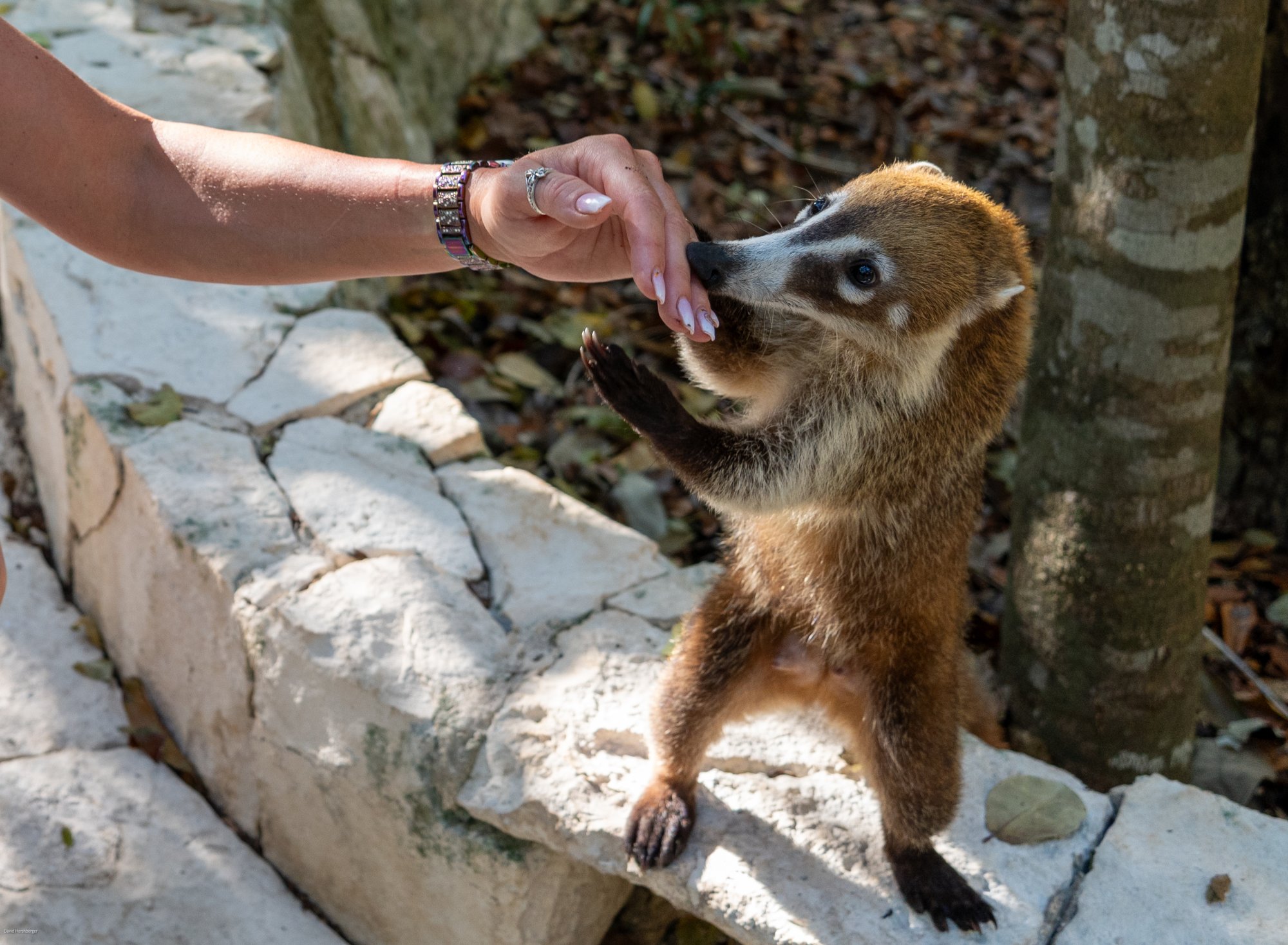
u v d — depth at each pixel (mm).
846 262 877
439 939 999
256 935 1010
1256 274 1410
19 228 1297
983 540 1447
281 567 1030
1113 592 1084
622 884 1029
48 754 1082
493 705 967
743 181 1906
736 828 918
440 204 786
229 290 1284
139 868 1022
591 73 2045
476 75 1977
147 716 1126
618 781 933
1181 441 1044
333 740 985
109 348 1188
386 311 1536
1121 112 983
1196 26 942
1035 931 857
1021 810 920
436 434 1174
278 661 999
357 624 993
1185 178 979
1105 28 979
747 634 962
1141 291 1012
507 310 1608
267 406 1173
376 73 1732
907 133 2088
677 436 894
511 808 927
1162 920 860
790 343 946
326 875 1039
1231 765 1203
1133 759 1138
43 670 1149
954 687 949
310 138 1532
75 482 1178
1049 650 1130
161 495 1067
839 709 981
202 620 1049
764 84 2096
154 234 811
